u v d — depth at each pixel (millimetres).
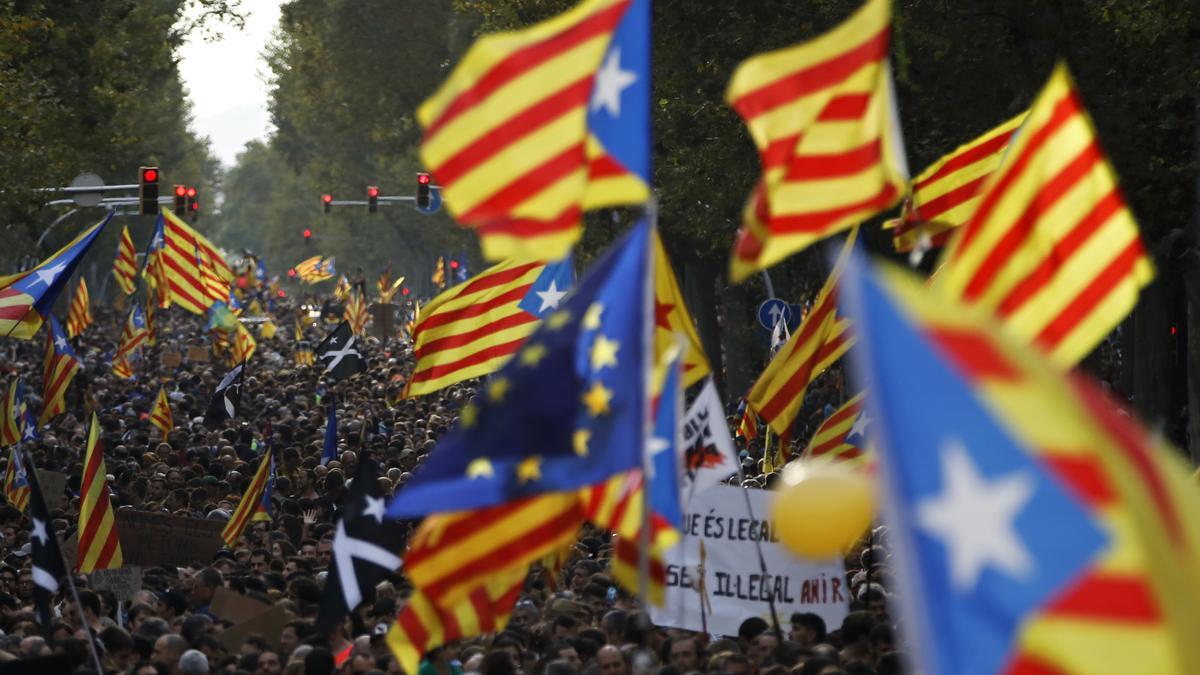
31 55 129750
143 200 113875
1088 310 25828
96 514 49312
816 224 27297
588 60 27609
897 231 38906
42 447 83562
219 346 141250
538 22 121688
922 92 85125
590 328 25875
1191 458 80625
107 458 78375
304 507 60812
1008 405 15734
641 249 26219
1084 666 15406
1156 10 68812
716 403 35188
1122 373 115500
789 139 27391
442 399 118562
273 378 137000
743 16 94875
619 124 27484
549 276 55000
